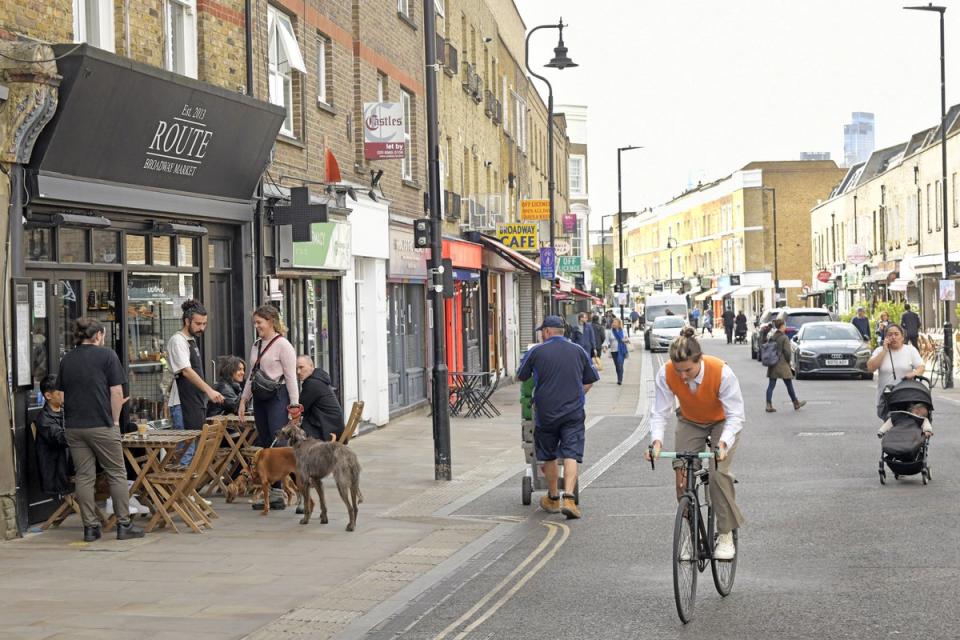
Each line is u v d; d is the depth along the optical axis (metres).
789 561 9.25
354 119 21.27
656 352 57.28
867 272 60.56
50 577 9.14
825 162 91.19
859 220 63.34
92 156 12.14
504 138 40.78
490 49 38.09
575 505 11.73
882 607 7.61
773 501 12.39
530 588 8.55
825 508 11.80
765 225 90.12
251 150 15.46
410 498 13.41
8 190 10.91
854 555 9.39
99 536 10.76
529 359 11.94
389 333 23.78
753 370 38.59
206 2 14.90
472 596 8.35
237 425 12.97
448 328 29.09
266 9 16.98
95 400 10.59
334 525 11.55
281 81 17.95
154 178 13.55
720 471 8.08
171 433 11.68
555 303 56.78
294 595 8.45
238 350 15.90
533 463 12.94
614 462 16.47
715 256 99.38
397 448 18.55
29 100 10.80
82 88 11.41
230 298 15.89
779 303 74.00
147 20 13.57
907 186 52.81
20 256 11.03
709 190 100.25
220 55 15.29
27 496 11.15
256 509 12.52
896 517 11.11
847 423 20.81
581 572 9.07
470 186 33.59
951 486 13.02
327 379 12.49
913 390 13.39
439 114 28.39
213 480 13.20
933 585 8.20
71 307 12.16
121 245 13.09
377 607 8.05
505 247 32.88
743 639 6.94
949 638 6.82
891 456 13.08
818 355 32.88
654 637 7.03
